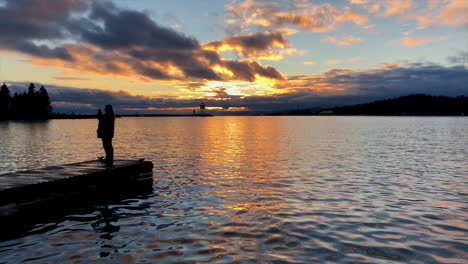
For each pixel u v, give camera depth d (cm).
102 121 1460
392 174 1820
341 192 1381
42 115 18150
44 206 1101
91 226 949
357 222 979
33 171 1326
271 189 1443
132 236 863
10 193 994
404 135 5572
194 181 1627
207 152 2975
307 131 7300
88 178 1269
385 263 700
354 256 734
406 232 893
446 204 1188
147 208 1142
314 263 697
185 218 1023
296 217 1027
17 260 713
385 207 1145
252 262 698
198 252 753
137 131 7262
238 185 1527
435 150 3130
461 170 1956
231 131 7462
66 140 4266
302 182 1596
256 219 1008
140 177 1559
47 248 784
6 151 2939
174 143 3984
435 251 764
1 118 15988
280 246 790
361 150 3152
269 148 3366
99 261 706
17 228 931
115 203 1210
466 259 720
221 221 990
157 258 719
